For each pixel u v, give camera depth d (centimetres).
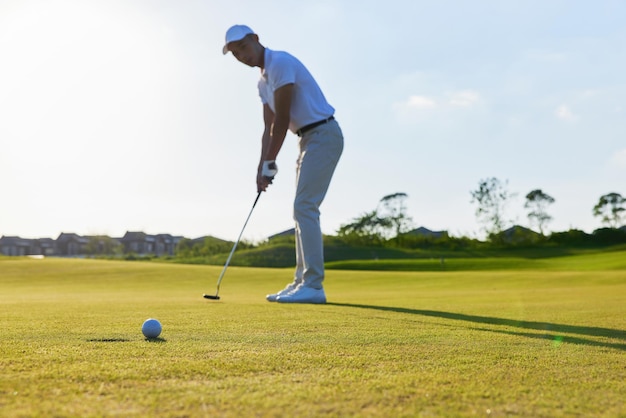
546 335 299
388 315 420
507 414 138
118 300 679
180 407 138
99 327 313
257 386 162
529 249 5506
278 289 1440
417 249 5638
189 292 1212
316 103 607
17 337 266
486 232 5694
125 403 141
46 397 146
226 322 352
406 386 166
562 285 1400
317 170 609
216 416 131
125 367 187
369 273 2008
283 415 132
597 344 265
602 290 1011
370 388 162
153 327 265
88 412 132
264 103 651
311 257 613
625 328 339
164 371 182
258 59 602
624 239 5644
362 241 5797
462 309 502
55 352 218
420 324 350
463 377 181
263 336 279
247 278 1827
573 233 5744
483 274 1867
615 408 146
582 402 151
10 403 140
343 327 326
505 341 272
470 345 256
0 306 515
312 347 243
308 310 465
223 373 180
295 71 595
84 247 7300
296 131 625
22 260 2369
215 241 5206
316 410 137
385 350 237
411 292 1107
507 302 626
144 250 7100
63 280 1797
